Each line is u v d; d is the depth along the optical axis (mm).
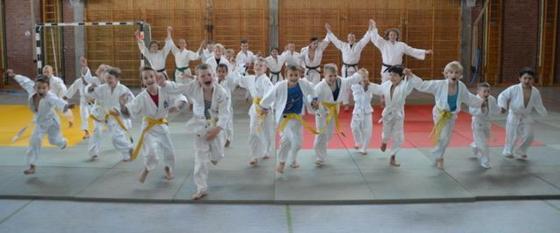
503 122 10586
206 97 5781
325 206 5488
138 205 5520
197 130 5734
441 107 6723
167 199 5598
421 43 17703
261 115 6898
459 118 11234
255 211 5340
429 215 5219
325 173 6664
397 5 17531
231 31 17703
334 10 17547
